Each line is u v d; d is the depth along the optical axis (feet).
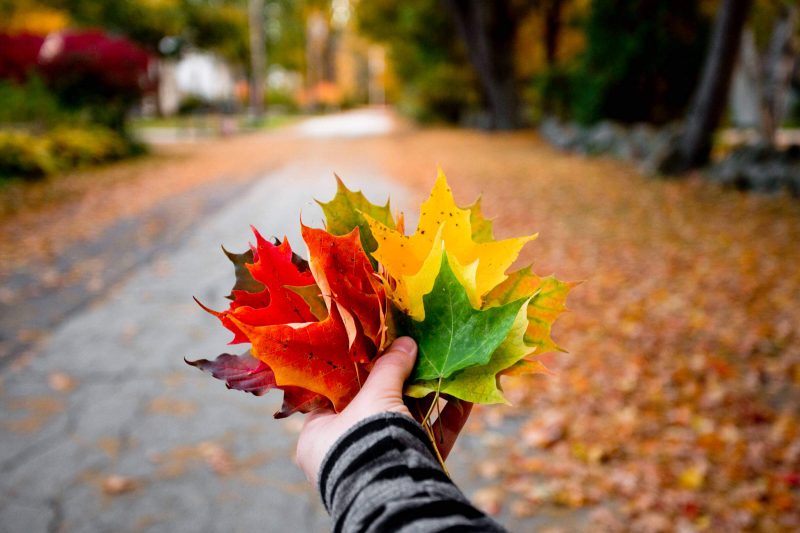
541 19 72.54
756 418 10.73
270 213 28.09
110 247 22.20
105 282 18.29
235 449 10.18
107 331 14.70
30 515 8.66
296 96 207.51
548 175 36.47
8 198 29.53
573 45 71.56
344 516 1.96
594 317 15.14
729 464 9.61
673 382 12.05
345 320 2.33
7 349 13.69
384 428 2.10
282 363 2.31
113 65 47.11
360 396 2.30
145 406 11.44
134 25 109.70
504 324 2.25
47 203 29.48
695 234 21.88
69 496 9.03
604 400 11.51
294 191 33.78
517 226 23.98
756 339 13.58
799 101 75.87
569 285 2.57
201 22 119.65
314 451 2.32
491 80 73.51
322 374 2.36
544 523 8.49
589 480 9.34
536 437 10.40
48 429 10.69
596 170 37.83
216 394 11.91
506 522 8.50
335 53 221.05
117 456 9.96
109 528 8.44
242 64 138.82
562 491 9.09
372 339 2.41
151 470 9.62
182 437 10.50
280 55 181.16
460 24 72.28
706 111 32.55
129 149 49.85
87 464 9.75
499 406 11.47
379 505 1.89
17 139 34.24
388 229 2.54
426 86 91.20
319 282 2.39
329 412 2.46
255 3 121.90
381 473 1.99
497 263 2.58
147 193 33.37
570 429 10.64
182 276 18.85
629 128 45.83
